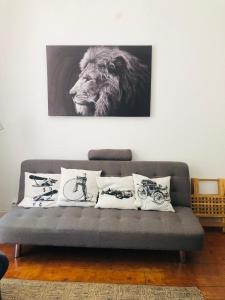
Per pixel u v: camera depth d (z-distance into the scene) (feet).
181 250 7.63
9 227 7.77
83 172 9.42
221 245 9.05
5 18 9.93
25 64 10.16
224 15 9.57
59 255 8.38
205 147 10.23
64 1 9.80
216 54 9.77
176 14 9.67
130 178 9.36
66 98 10.19
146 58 9.82
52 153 10.59
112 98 10.07
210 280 7.19
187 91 9.99
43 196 9.25
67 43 9.98
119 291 6.70
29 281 7.07
